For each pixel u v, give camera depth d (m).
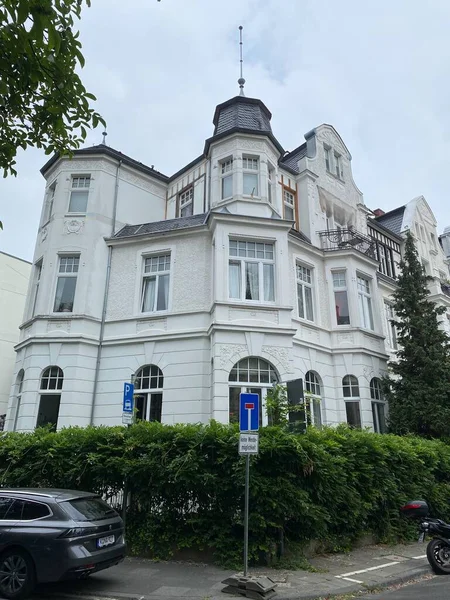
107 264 16.70
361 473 9.55
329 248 18.45
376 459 10.10
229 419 13.03
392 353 20.55
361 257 18.31
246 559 6.80
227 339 13.77
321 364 16.48
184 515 8.47
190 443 8.48
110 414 14.75
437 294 25.00
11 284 26.86
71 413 14.38
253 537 7.99
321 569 7.82
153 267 16.41
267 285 15.15
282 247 15.35
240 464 8.02
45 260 16.48
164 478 8.40
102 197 17.41
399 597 6.44
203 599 6.23
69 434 9.50
